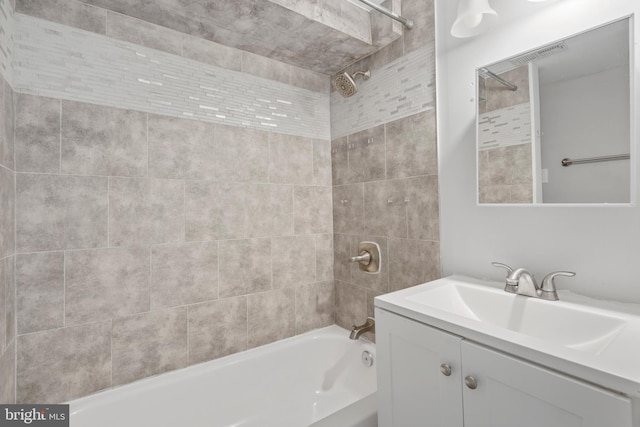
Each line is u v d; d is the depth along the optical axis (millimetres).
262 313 1824
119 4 1363
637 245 928
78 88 1331
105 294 1384
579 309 927
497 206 1253
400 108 1637
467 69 1337
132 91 1449
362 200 1876
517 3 1173
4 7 1087
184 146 1580
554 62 1074
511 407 733
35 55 1248
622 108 934
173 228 1549
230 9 1394
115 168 1406
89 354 1350
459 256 1392
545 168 1101
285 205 1915
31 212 1237
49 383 1269
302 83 2002
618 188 946
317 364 1908
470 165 1338
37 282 1249
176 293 1557
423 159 1528
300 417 1712
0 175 1035
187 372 1542
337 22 1560
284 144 1917
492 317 1118
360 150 1885
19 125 1214
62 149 1294
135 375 1450
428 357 923
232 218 1723
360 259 1808
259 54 1817
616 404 580
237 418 1625
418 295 1131
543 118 1104
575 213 1052
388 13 1480
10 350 1146
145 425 1395
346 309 2018
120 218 1418
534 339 735
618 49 940
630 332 764
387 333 1059
